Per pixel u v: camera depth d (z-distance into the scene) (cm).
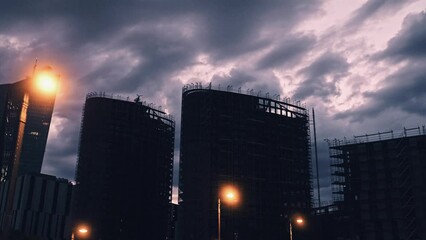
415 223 11150
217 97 14462
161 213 18912
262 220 13538
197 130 13862
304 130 15812
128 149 18238
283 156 14862
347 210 12488
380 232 11650
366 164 12394
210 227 12725
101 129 17838
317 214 14462
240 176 13712
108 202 17025
